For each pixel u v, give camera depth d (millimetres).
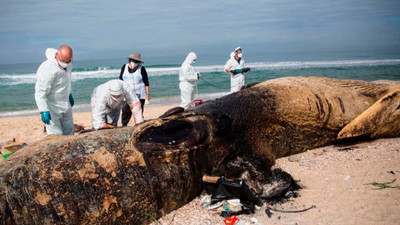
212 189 4434
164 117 4551
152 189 3840
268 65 41781
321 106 5820
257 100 5336
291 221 3797
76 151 3629
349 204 4016
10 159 3588
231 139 4875
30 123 11461
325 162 5375
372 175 4730
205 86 21688
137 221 3773
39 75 5211
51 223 3193
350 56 71188
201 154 4426
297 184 4699
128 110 7605
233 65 10414
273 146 5484
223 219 3951
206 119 4699
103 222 3475
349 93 6281
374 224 3543
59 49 5234
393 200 3984
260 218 3918
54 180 3312
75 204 3326
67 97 5754
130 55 7535
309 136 5934
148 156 3922
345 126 5805
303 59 61812
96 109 5426
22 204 3123
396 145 5863
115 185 3586
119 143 3896
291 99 5625
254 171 4738
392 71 28453
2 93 21234
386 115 5914
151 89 21312
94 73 33906
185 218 3992
